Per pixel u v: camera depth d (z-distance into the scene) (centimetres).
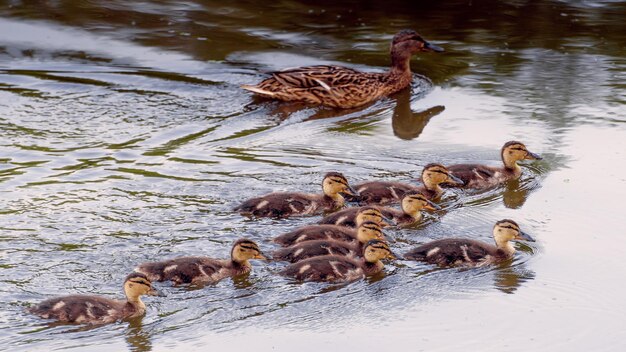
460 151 1758
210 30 2369
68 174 1608
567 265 1367
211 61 2186
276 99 1997
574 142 1780
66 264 1315
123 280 1282
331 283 1320
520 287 1312
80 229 1411
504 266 1376
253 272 1345
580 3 2586
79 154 1695
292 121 1898
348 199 1576
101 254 1345
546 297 1283
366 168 1681
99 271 1302
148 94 2002
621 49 2273
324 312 1246
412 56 2258
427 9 2545
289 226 1482
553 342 1176
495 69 2170
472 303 1270
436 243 1401
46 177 1594
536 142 1783
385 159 1720
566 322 1222
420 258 1389
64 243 1368
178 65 2159
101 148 1725
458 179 1602
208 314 1231
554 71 2145
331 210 1555
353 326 1210
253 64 2173
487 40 2336
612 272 1342
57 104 1938
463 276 1349
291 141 1789
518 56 2241
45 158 1675
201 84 2062
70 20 2388
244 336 1180
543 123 1870
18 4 2467
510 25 2430
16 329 1167
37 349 1131
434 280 1338
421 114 1944
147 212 1475
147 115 1892
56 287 1259
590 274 1341
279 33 2367
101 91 2009
